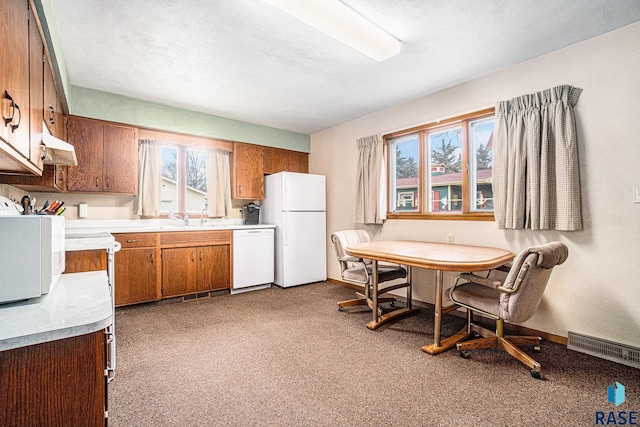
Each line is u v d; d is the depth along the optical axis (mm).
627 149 2168
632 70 2148
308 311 3281
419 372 2018
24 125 1252
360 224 4277
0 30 967
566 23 2137
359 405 1669
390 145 3986
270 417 1569
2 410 746
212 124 4156
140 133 3686
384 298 3475
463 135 3172
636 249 2133
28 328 762
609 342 2199
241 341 2498
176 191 4148
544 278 2000
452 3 1930
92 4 1904
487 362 2156
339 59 2639
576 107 2387
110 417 1556
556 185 2424
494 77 2889
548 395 1759
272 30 2205
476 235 3025
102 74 2924
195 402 1690
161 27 2164
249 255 4164
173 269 3621
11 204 1648
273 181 4586
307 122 4531
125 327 2801
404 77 3010
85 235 2604
